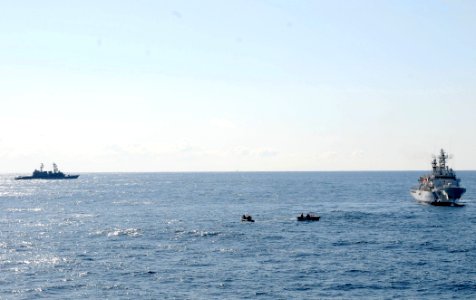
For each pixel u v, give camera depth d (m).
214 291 74.81
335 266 89.50
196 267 89.06
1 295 73.25
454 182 196.50
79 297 72.25
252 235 124.06
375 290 75.31
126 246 109.69
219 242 114.25
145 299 71.31
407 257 96.75
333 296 72.44
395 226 139.62
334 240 116.19
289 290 75.25
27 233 130.75
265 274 84.19
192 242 114.38
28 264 92.19
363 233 126.88
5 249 107.12
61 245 111.69
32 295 73.25
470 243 111.19
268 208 199.12
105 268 88.75
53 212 191.12
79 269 88.19
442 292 74.38
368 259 95.06
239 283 78.88
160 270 87.06
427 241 114.12
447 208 187.50
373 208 193.50
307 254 99.94
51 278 82.31
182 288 76.44
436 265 90.00
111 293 74.06
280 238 119.38
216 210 192.38
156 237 122.06
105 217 169.88
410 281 79.81
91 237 123.06
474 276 82.56
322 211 183.88
